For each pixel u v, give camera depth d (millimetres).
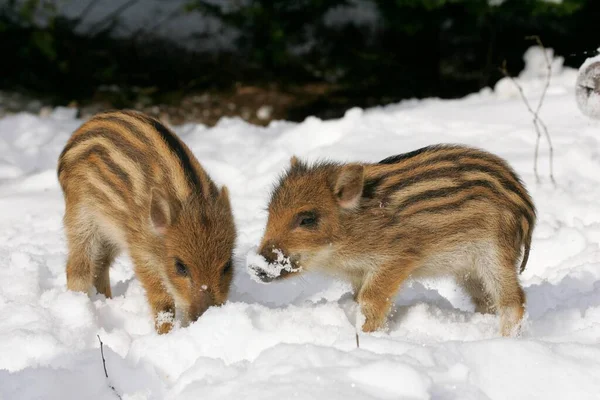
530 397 4234
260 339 4941
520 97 11625
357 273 6164
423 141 9930
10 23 14203
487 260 5961
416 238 5926
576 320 5555
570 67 13266
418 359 4262
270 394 3834
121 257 7523
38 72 14531
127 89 14633
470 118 10805
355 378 3934
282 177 6145
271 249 5730
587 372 4359
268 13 13531
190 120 13648
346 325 5590
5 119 12492
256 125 13211
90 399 4418
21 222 8625
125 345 5406
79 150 6699
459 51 15078
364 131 10469
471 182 5926
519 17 12680
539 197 8234
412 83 14547
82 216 6652
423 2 11531
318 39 14883
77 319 5652
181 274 5746
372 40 14828
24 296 6180
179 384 4270
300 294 6602
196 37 15680
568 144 9453
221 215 5949
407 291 6691
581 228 7449
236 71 15156
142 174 6227
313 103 14164
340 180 5855
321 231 5844
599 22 13008
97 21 15383
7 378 4496
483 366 4406
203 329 5000
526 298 6020
